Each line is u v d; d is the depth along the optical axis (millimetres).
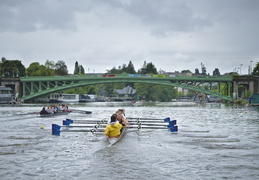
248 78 96188
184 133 19828
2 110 55000
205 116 39625
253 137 18047
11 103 95000
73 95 130000
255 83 96562
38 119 31516
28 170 10320
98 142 15711
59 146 14539
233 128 23531
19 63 129750
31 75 126375
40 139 16766
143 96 172625
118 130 16719
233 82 96625
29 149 13805
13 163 11234
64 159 11820
